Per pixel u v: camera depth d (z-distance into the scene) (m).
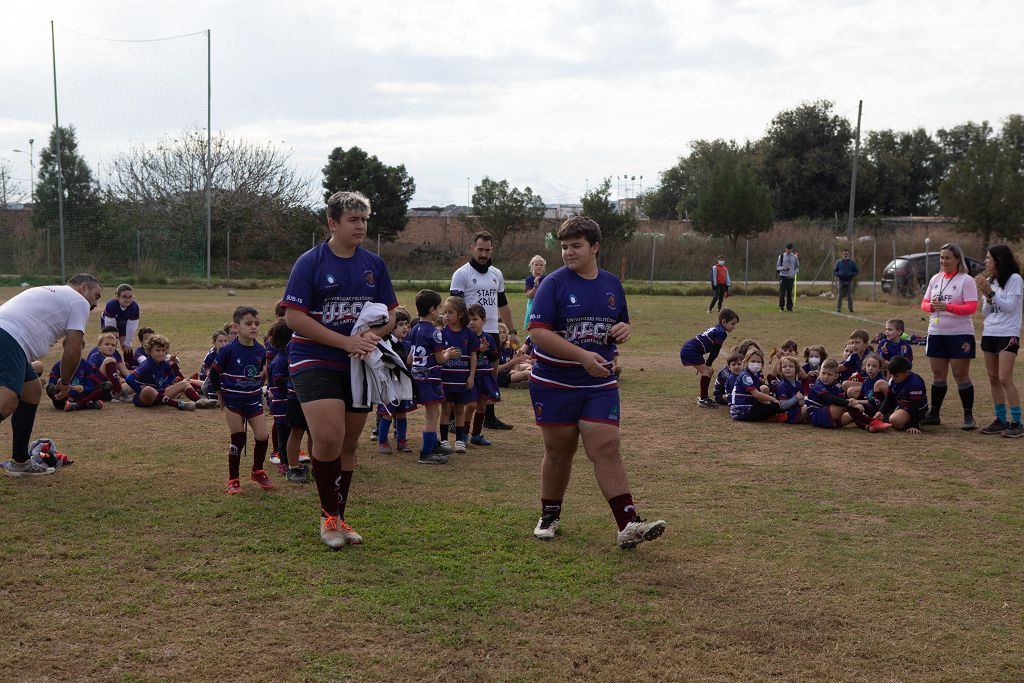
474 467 7.00
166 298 25.78
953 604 4.21
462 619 3.92
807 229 44.00
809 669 3.55
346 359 4.91
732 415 9.27
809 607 4.14
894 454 7.64
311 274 4.83
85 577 4.33
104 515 5.37
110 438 7.79
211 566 4.52
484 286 8.15
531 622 3.91
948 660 3.64
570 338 4.97
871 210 59.34
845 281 23.59
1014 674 3.53
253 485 6.23
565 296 4.95
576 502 5.94
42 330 6.13
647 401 10.49
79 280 6.56
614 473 4.95
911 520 5.61
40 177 30.36
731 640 3.79
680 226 49.44
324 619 3.89
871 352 9.77
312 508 5.66
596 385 4.95
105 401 9.74
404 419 7.54
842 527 5.45
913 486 6.51
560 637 3.77
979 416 9.58
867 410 9.25
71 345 6.29
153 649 3.57
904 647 3.74
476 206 42.25
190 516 5.40
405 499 5.95
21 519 5.24
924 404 8.74
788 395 9.26
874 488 6.44
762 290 32.25
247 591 4.19
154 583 4.27
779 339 17.28
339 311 4.89
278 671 3.42
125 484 6.14
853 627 3.94
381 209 41.88
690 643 3.75
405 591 4.22
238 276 37.59
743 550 4.96
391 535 5.11
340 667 3.46
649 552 4.89
